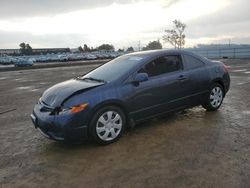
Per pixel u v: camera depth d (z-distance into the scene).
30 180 3.51
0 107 8.25
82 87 4.48
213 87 6.12
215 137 4.64
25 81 16.64
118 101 4.56
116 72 4.93
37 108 4.64
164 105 5.21
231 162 3.69
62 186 3.32
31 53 102.94
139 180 3.36
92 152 4.27
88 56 70.75
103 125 4.46
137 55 5.40
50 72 24.09
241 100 7.58
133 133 5.01
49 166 3.87
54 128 4.23
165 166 3.67
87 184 3.33
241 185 3.13
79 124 4.22
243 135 4.70
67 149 4.45
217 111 6.33
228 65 22.20
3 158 4.22
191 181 3.26
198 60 5.91
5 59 65.44
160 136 4.80
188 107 5.71
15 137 5.22
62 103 4.25
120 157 4.03
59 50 109.31
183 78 5.43
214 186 3.13
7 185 3.41
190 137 4.69
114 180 3.39
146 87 4.90
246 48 36.88
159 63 5.24
